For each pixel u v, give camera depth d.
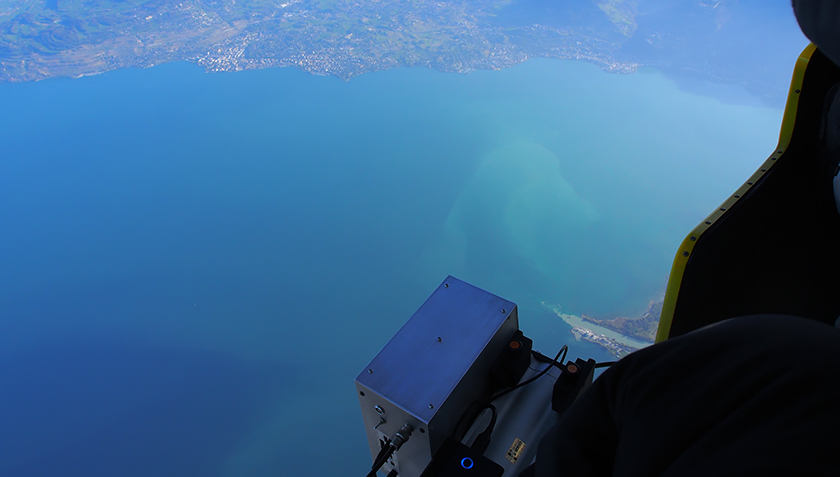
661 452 0.24
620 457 0.27
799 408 0.18
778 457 0.17
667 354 0.27
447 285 1.11
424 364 0.99
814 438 0.17
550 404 1.05
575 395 1.00
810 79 0.83
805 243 0.86
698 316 0.86
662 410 0.25
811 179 0.85
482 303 1.07
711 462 0.21
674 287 0.84
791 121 0.86
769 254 0.85
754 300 0.86
